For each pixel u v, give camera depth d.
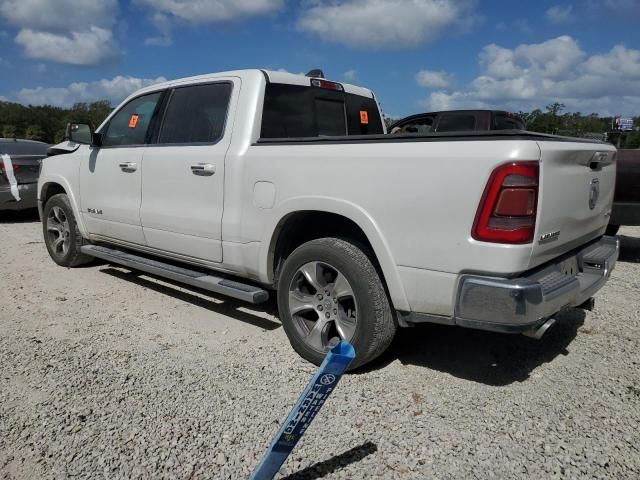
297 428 2.12
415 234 3.07
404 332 4.30
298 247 3.70
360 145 3.34
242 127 4.05
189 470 2.55
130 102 5.21
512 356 3.87
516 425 2.96
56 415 2.99
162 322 4.47
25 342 3.99
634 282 5.88
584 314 4.76
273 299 5.12
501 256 2.79
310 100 4.59
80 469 2.55
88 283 5.59
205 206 4.23
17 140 10.25
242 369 3.60
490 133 2.90
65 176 5.82
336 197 3.40
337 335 3.72
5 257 6.75
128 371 3.54
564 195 3.10
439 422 2.98
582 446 2.77
